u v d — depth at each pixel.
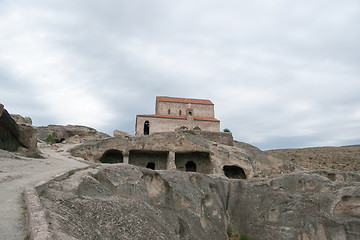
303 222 27.48
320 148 89.44
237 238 28.58
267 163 45.12
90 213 12.33
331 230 26.45
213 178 33.41
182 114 76.88
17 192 12.31
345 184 29.67
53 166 21.86
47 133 55.84
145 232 13.73
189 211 26.28
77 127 62.34
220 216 29.34
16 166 19.08
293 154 81.56
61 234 8.41
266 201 30.48
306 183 30.75
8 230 8.23
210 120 71.56
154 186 27.67
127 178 24.75
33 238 7.14
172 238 16.25
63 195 12.98
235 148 45.22
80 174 18.61
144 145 41.25
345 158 69.81
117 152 42.53
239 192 32.59
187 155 44.97
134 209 15.99
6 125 25.16
